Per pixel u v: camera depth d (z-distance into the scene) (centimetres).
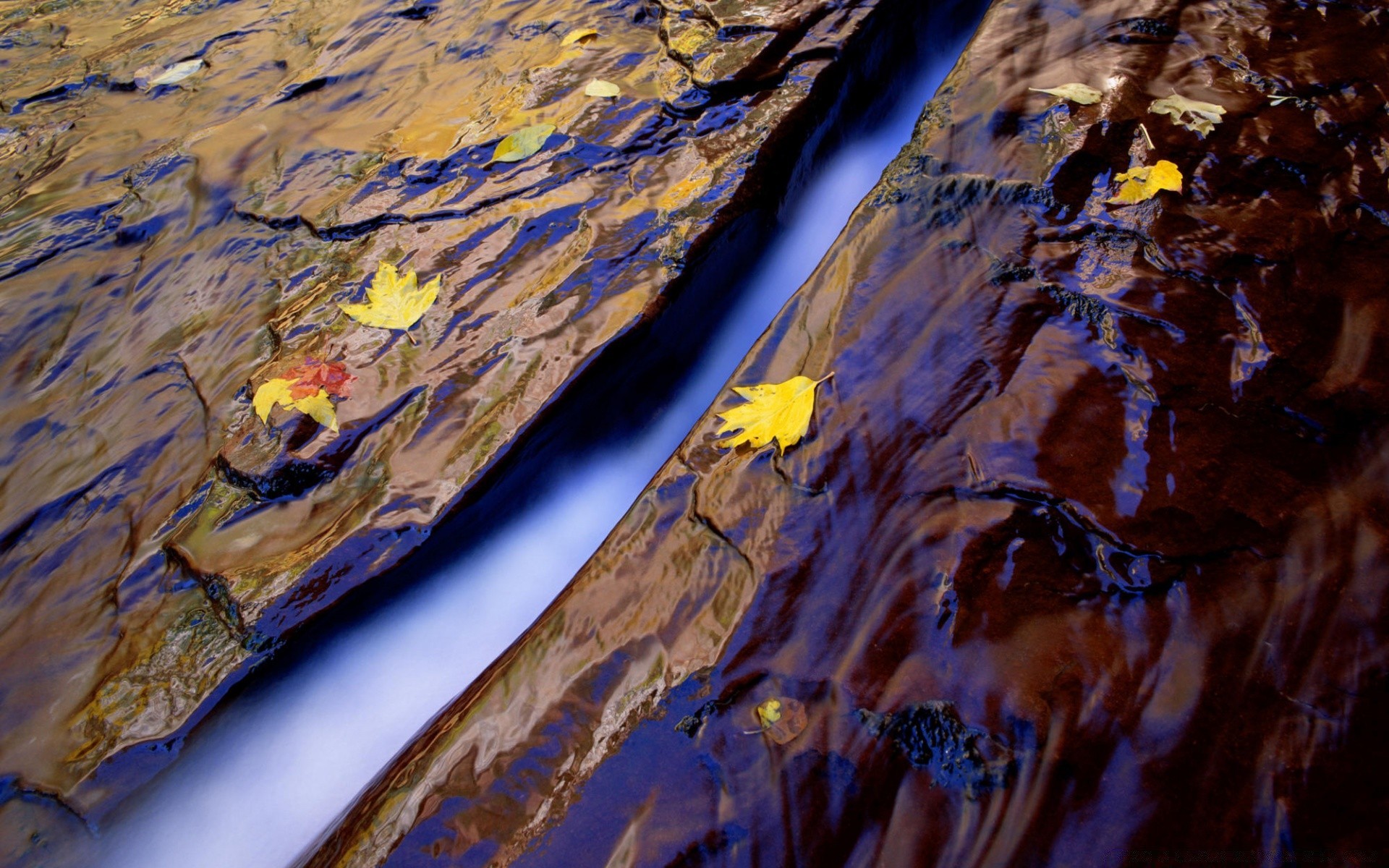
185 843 150
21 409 176
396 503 159
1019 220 167
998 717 139
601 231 177
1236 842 134
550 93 196
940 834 136
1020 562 146
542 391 164
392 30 222
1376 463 148
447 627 161
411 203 186
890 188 172
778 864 136
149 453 168
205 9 250
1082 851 135
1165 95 176
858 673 142
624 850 137
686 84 191
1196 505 147
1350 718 138
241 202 194
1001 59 183
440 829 140
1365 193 164
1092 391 154
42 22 262
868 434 154
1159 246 162
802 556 148
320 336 173
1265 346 155
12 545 163
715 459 155
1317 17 182
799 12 196
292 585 155
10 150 218
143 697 152
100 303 187
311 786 154
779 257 186
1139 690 139
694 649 145
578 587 150
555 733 143
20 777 149
